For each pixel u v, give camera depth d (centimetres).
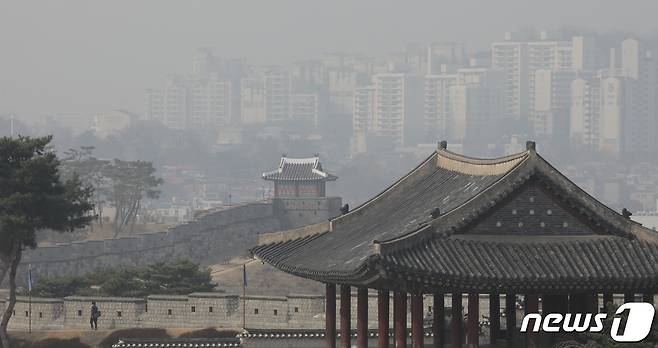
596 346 12769
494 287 12419
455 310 12900
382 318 13450
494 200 12625
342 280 12950
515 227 12706
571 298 13150
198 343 18438
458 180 14212
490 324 14538
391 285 12431
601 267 12594
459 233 12631
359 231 14612
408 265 12194
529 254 12625
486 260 12481
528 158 12688
